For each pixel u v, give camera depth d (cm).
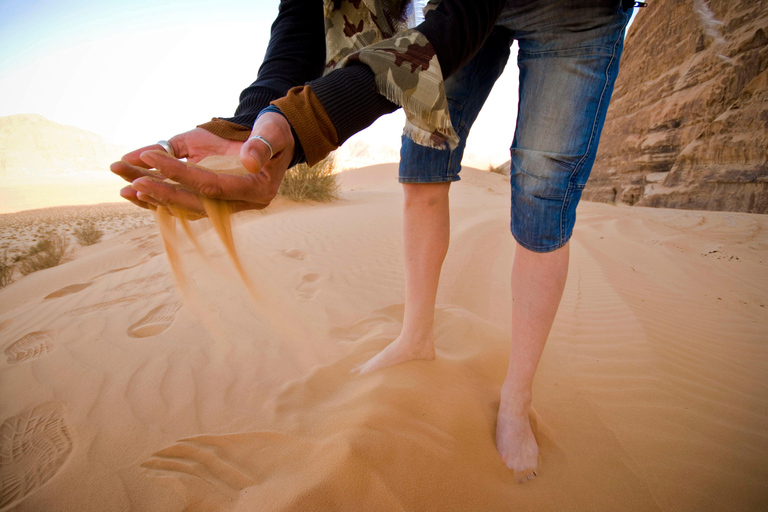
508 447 124
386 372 150
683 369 190
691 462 130
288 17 120
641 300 294
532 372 127
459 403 138
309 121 75
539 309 121
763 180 1496
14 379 178
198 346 198
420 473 109
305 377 160
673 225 972
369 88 80
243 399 152
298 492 100
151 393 161
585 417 150
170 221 90
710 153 1725
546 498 113
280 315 235
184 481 115
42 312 277
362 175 2586
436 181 136
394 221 679
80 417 149
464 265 354
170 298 271
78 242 1020
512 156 124
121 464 124
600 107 110
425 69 81
